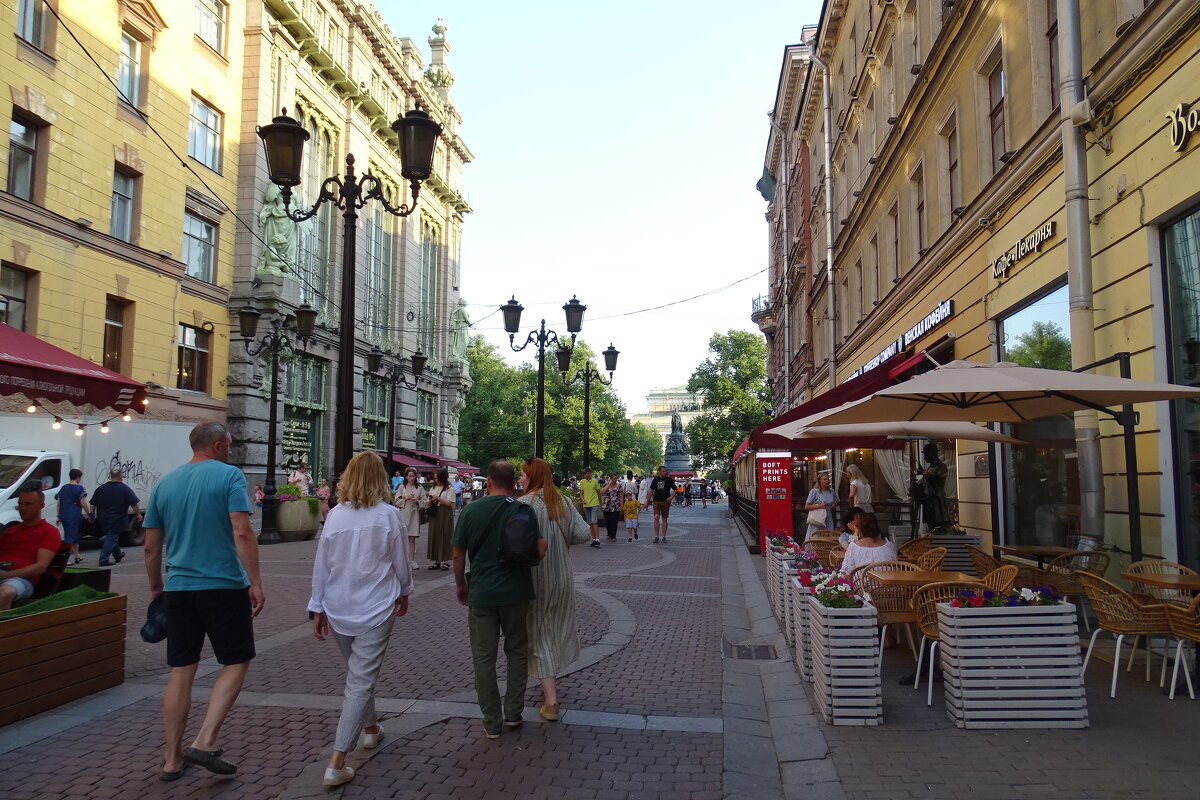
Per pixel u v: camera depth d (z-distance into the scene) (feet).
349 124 116.67
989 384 20.24
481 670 16.71
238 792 13.84
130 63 73.46
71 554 46.24
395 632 27.81
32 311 61.26
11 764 14.94
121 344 71.87
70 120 64.75
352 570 15.15
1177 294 23.95
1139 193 24.99
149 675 21.38
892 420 28.43
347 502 15.61
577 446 209.05
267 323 90.63
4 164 58.90
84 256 66.08
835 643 17.70
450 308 161.89
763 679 22.47
